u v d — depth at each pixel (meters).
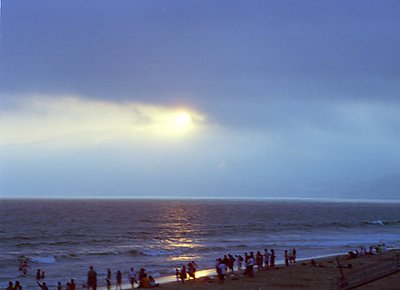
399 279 45.00
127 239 101.00
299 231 125.75
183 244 90.44
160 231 122.06
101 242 94.56
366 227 146.00
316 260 62.38
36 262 65.19
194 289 42.44
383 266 36.84
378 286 41.88
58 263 64.50
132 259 68.25
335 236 111.50
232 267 53.69
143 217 185.25
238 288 42.84
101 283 48.53
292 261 62.03
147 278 45.06
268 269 53.88
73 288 43.34
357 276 36.94
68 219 168.50
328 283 44.72
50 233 114.00
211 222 160.00
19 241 95.69
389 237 110.44
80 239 100.38
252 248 82.19
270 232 121.56
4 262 65.12
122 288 45.03
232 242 94.44
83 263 64.31
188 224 149.25
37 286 48.16
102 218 176.00
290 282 45.56
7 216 181.25
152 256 71.56
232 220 172.00
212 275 51.31
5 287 47.91
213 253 75.31
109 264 63.25
